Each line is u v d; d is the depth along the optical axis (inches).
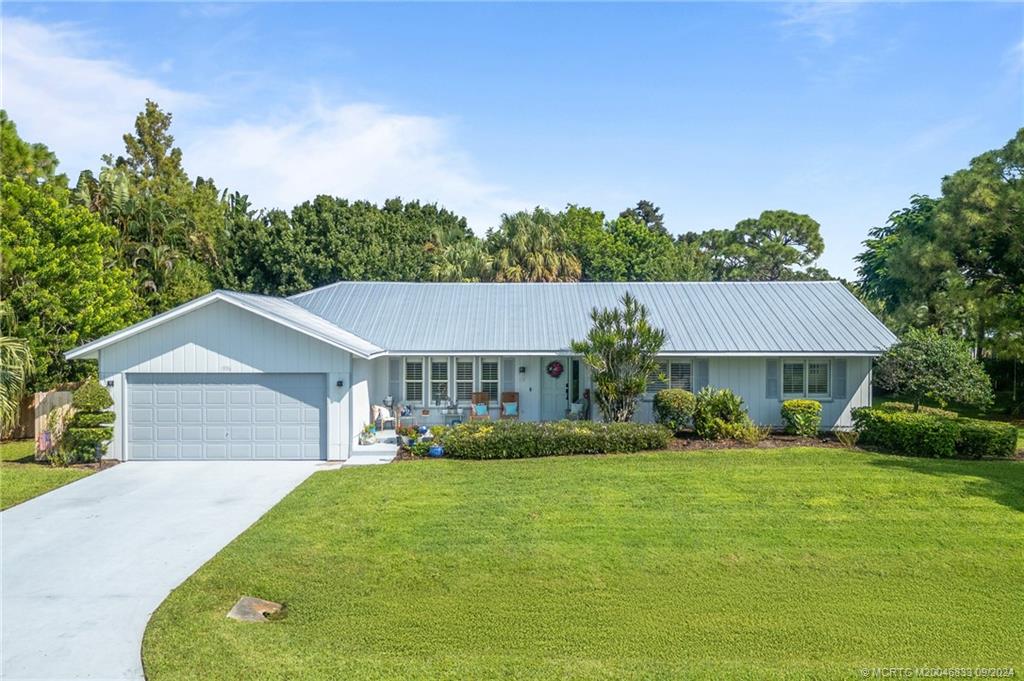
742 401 792.9
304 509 514.0
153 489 591.8
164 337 712.4
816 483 575.2
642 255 1994.3
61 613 338.3
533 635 311.1
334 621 324.2
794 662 288.2
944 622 327.6
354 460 703.1
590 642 304.7
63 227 888.3
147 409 714.8
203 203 1801.2
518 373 864.9
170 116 1999.3
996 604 348.2
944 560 407.8
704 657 291.7
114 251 1069.8
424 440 724.0
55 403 737.0
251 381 715.4
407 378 864.3
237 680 267.1
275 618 332.8
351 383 720.3
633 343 762.8
